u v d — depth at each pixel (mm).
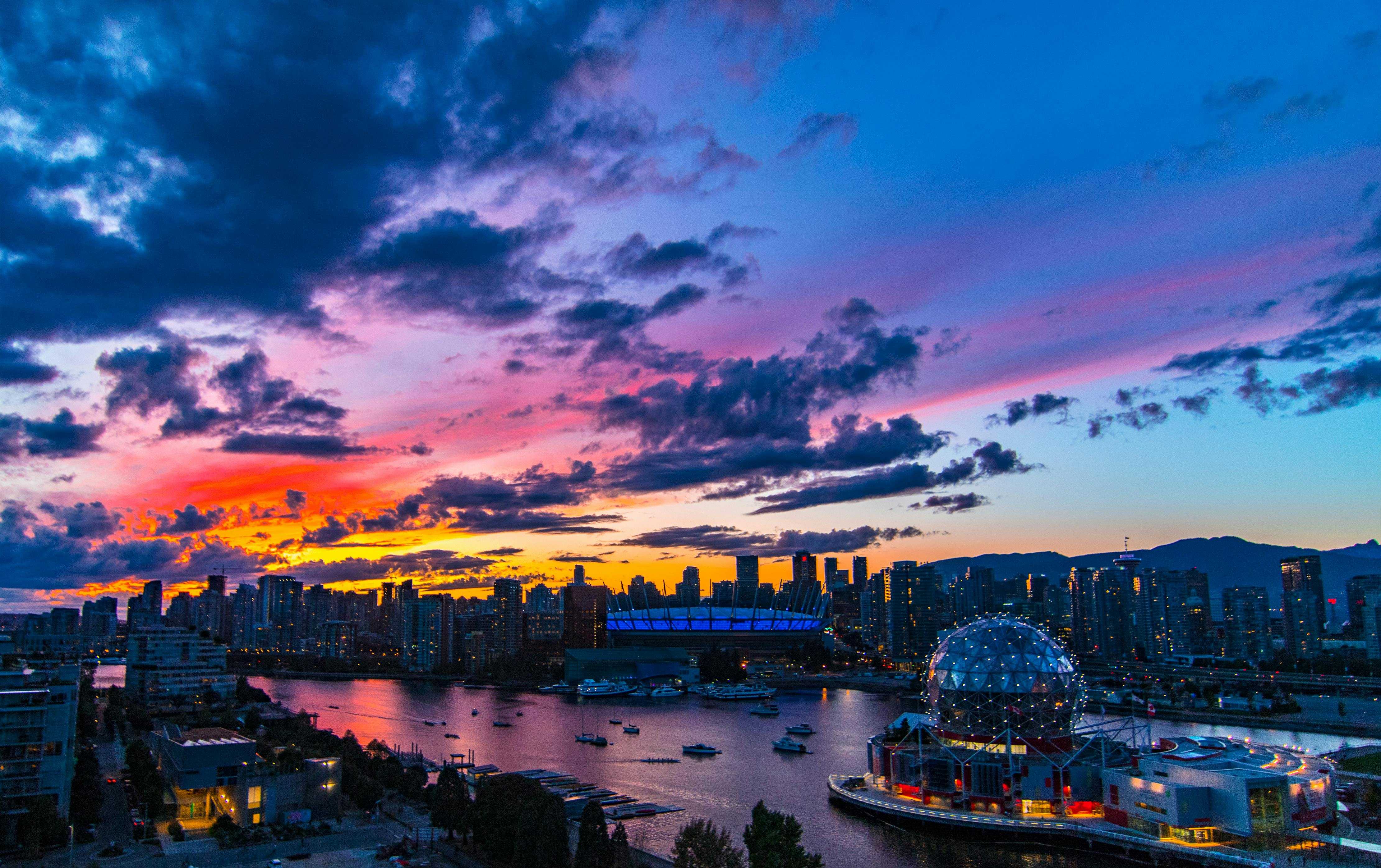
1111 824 184375
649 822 199750
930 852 177375
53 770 177125
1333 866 154625
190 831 185500
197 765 194875
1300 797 170750
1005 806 193875
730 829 192875
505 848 161500
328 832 185000
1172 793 169750
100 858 165000
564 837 151125
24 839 171125
